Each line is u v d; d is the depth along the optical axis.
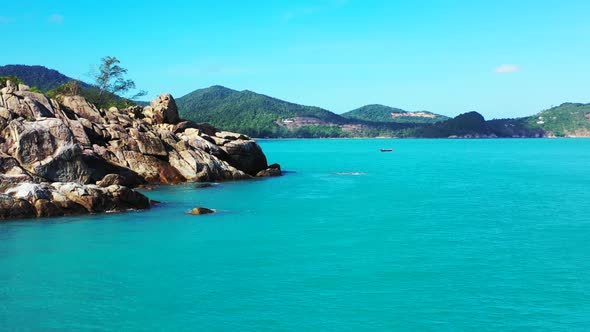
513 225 45.34
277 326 22.94
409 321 23.47
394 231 42.41
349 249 36.03
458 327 22.88
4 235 38.72
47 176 54.28
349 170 111.94
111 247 35.81
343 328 22.77
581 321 23.47
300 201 59.41
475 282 28.78
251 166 89.12
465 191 71.75
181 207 52.84
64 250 34.84
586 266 31.98
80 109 72.94
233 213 50.25
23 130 54.50
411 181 86.25
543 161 148.38
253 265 31.83
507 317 23.92
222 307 25.00
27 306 24.84
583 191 72.12
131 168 68.44
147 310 24.56
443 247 36.78
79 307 24.84
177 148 75.69
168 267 31.25
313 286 28.00
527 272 30.66
